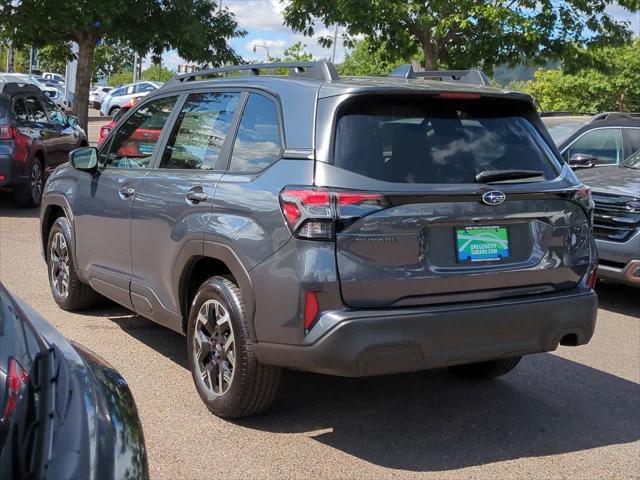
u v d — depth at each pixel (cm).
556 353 633
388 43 1388
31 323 256
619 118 1023
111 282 569
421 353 395
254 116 457
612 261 757
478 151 430
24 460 196
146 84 4175
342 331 380
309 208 386
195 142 500
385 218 390
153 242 506
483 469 414
